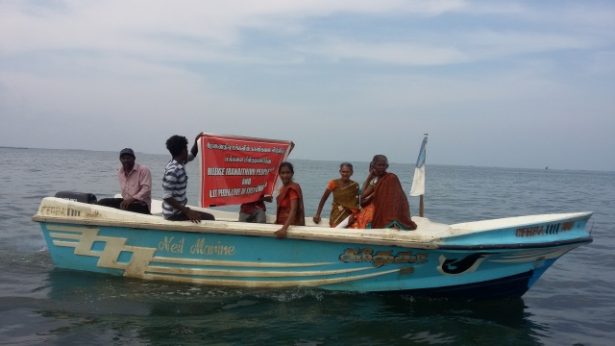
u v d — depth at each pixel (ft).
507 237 17.75
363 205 21.27
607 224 49.01
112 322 16.19
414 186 23.40
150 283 20.06
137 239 20.07
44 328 15.51
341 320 17.03
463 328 16.84
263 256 19.12
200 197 20.22
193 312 17.26
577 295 21.91
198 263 19.65
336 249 18.60
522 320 18.19
